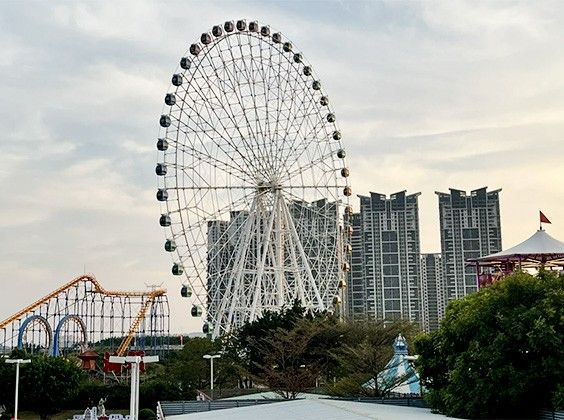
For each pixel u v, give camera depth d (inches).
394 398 2664.9
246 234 3850.9
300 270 3917.3
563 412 1784.0
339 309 4033.0
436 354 2174.0
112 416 3405.5
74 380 4062.5
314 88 4089.6
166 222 3686.0
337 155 4109.3
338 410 2015.3
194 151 3801.7
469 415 1937.7
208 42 3858.3
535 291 1982.0
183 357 4419.3
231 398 3358.8
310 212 4045.3
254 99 3932.1
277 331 3663.9
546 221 3213.6
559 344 1829.5
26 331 5241.1
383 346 3390.7
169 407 2802.7
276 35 4015.8
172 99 3759.8
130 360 2498.8
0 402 3976.4
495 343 1893.5
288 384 3422.7
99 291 6043.3
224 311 3846.0
